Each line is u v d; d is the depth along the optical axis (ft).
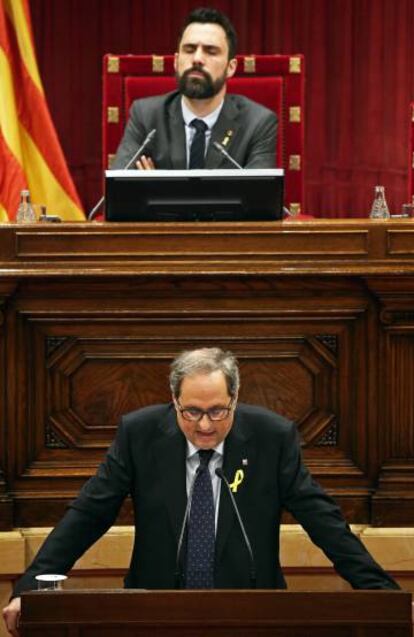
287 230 47.21
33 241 47.11
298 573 48.06
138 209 47.91
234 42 61.00
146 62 66.49
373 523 47.78
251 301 47.73
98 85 87.45
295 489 37.91
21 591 36.45
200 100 60.70
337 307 47.80
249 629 31.27
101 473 38.58
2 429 47.55
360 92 87.71
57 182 69.97
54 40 86.84
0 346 47.47
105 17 87.10
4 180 67.10
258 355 47.80
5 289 46.85
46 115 70.23
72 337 47.73
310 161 87.92
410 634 31.24
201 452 38.11
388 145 87.56
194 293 47.60
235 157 61.05
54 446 47.91
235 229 47.21
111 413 47.93
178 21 87.20
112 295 47.55
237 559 37.55
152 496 38.09
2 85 68.44
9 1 70.49
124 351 47.80
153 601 31.24
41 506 47.67
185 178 47.80
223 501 37.78
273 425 38.55
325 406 48.06
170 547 37.83
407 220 48.16
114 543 47.55
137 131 61.46
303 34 87.25
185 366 36.68
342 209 88.07
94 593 31.24
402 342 47.85
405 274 46.96
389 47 87.15
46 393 47.80
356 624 31.24
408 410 47.93
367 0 87.04
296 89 66.49
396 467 47.91
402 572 47.60
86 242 47.16
